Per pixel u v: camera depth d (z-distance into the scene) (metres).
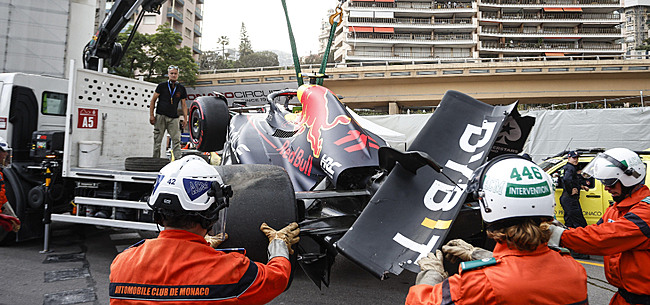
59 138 5.32
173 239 1.39
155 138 6.48
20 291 3.70
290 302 3.56
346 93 39.28
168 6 58.38
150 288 1.31
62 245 5.51
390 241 2.17
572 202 5.88
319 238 2.86
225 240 2.24
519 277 1.25
